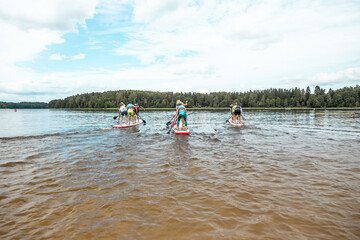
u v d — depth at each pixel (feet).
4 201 12.87
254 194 13.39
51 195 13.66
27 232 9.74
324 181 15.33
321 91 360.48
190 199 12.87
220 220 10.50
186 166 19.62
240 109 58.39
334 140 33.04
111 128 53.83
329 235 9.18
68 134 42.68
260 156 22.99
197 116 125.08
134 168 19.12
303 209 11.43
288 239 8.93
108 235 9.39
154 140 34.50
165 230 9.72
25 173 17.94
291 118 95.14
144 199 12.92
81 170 18.65
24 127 61.77
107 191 14.19
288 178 16.08
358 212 11.03
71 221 10.62
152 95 444.14
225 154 24.20
